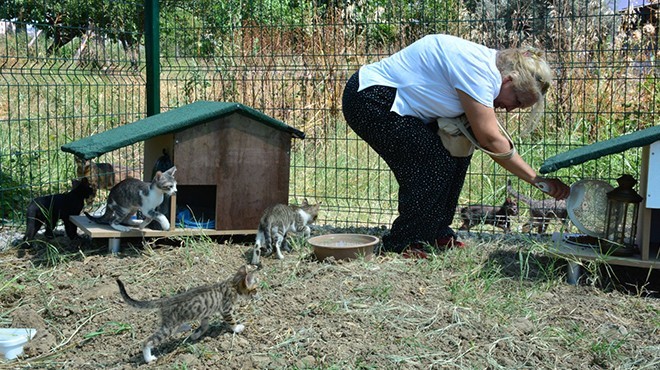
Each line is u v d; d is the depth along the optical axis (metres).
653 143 4.78
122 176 8.32
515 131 8.73
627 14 7.60
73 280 5.07
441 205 5.69
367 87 5.52
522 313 4.52
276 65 8.34
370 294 4.72
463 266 5.46
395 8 8.85
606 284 5.22
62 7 8.07
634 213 5.18
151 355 3.78
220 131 5.89
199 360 3.75
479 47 5.30
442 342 4.01
